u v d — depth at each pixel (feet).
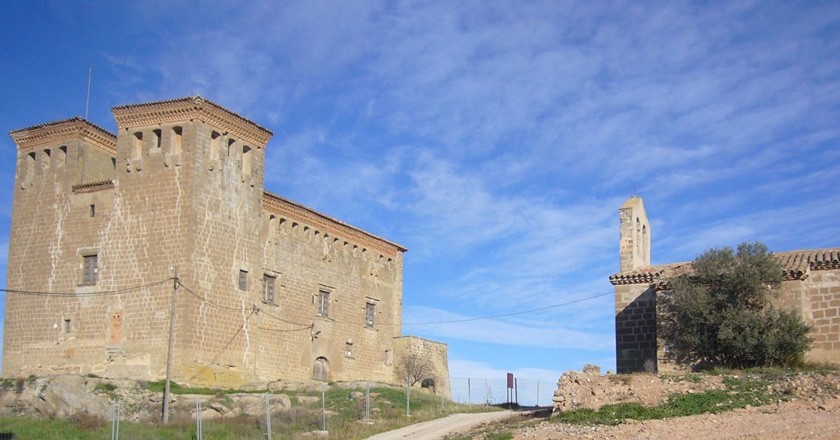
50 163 180.55
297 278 189.98
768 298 138.21
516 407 182.29
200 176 165.27
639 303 153.17
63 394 148.97
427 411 157.99
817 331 135.85
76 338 167.94
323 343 195.72
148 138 169.48
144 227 165.78
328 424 140.56
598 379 128.26
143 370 158.71
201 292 162.40
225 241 169.27
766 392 116.37
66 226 174.91
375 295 217.36
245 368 170.40
